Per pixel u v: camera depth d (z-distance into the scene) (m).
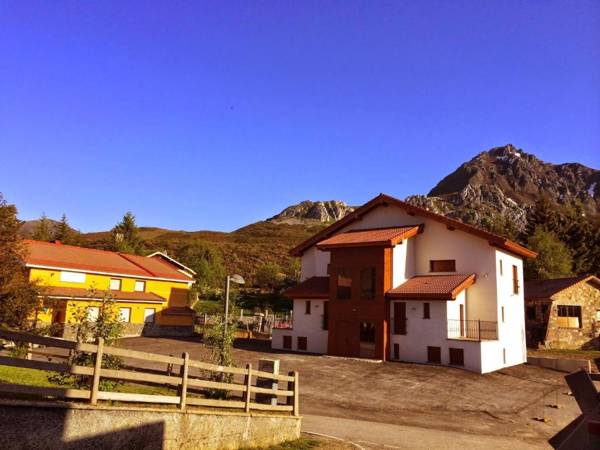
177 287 42.19
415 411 17.97
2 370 13.25
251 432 11.34
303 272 35.12
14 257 16.64
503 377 23.66
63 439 7.23
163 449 8.95
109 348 8.15
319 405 18.12
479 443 13.90
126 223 68.81
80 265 33.91
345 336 27.98
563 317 35.84
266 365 13.66
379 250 27.62
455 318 26.31
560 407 19.06
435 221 29.61
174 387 12.61
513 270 29.91
